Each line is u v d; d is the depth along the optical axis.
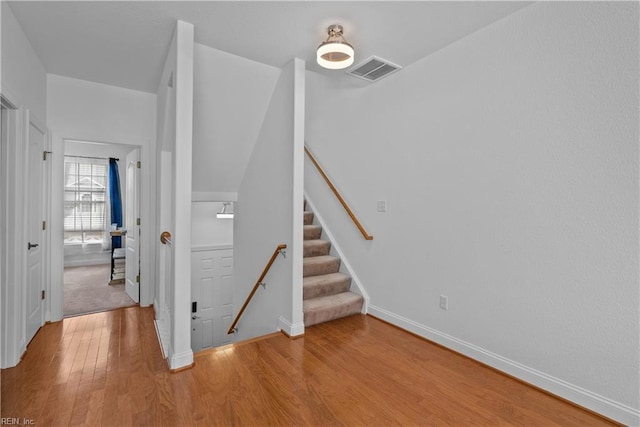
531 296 2.20
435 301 2.85
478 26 2.42
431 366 2.45
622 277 1.81
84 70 3.21
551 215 2.09
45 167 3.25
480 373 2.35
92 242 6.82
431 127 2.86
